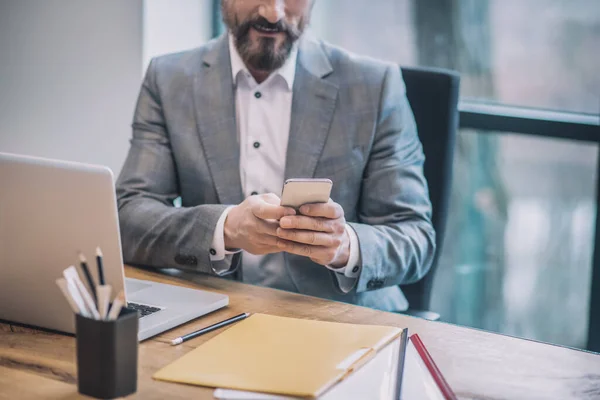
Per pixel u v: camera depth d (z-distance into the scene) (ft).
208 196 6.05
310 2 6.00
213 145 6.05
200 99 6.13
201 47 6.43
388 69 6.16
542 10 7.55
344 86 6.07
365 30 8.32
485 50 7.85
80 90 7.73
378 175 5.96
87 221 3.64
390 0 8.16
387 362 3.56
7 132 7.37
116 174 8.05
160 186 6.16
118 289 3.71
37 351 3.66
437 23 8.01
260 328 3.92
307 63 6.13
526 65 7.70
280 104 6.14
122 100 7.91
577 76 7.49
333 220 4.69
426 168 6.14
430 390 3.33
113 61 7.80
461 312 8.64
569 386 3.50
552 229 8.00
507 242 8.25
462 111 7.75
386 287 5.48
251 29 5.87
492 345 3.95
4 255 3.86
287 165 5.96
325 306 4.46
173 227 5.25
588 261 7.86
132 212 5.57
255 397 3.13
